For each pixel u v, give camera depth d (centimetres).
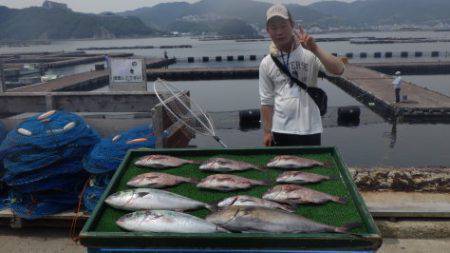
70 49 11475
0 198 450
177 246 217
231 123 1698
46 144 405
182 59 5928
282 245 211
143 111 629
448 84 3094
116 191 288
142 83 754
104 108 638
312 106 368
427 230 402
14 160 402
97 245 221
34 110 660
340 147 1446
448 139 1509
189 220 236
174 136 509
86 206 407
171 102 506
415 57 5325
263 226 231
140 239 217
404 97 1859
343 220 240
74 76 3366
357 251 210
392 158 1317
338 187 285
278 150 343
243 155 346
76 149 422
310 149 340
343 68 356
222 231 233
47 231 427
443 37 12112
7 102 665
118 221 239
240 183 290
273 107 390
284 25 348
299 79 365
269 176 309
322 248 210
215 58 5638
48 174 405
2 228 435
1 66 734
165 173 309
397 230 405
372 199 440
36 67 4228
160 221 235
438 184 470
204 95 2745
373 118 1762
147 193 266
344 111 1745
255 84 3259
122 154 406
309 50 346
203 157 348
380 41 9762
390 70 3684
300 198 264
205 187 291
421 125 1716
